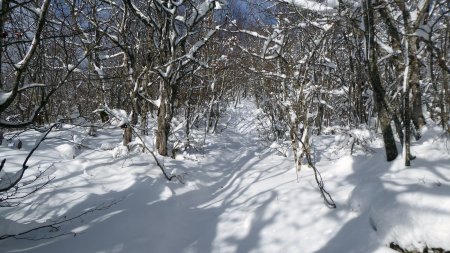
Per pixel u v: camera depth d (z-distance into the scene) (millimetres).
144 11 8625
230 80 13664
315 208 4496
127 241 4074
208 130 12594
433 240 3127
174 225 4711
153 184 5887
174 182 6180
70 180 5836
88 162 6629
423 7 4348
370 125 6859
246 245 4129
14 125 3371
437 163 4477
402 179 4121
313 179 5434
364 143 6258
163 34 7484
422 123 5570
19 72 3139
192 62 7609
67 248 3828
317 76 7852
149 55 7895
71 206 4988
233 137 12969
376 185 4125
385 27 6371
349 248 3615
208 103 12719
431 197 3410
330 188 4969
